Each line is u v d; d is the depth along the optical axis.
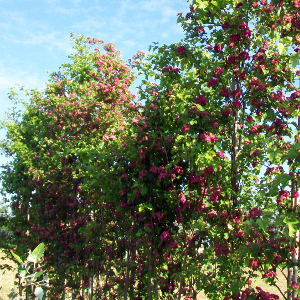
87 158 7.68
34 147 16.66
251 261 5.54
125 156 7.57
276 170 6.29
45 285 3.39
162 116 6.79
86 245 10.79
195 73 6.56
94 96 11.70
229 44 6.23
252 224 4.66
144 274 8.06
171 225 6.96
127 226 8.15
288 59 5.84
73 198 12.52
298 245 4.74
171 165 6.17
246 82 6.46
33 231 15.05
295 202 5.35
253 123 7.13
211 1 6.08
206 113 5.71
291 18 5.89
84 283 12.21
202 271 6.47
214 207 6.10
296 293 5.35
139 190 6.73
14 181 16.20
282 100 5.58
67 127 12.76
